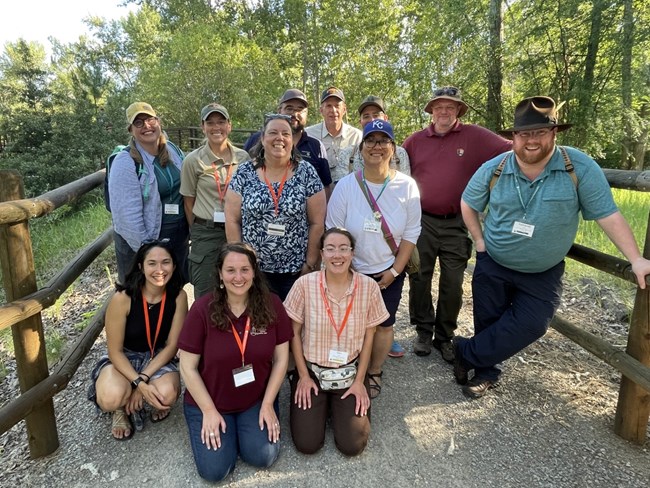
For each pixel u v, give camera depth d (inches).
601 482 90.7
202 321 95.8
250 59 835.4
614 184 104.4
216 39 794.2
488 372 118.0
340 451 98.5
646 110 580.7
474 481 91.6
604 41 503.8
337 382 100.1
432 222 130.6
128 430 104.7
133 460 98.7
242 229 111.7
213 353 94.3
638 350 97.0
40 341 101.3
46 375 103.7
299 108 139.1
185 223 143.0
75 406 120.0
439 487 90.4
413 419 109.6
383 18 748.6
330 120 160.1
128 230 128.6
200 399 95.0
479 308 116.0
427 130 133.7
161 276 100.8
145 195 131.0
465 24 560.4
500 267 109.1
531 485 90.5
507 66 542.6
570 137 544.7
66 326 176.9
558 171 94.4
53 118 668.7
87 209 368.8
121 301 102.2
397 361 135.5
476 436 103.7
